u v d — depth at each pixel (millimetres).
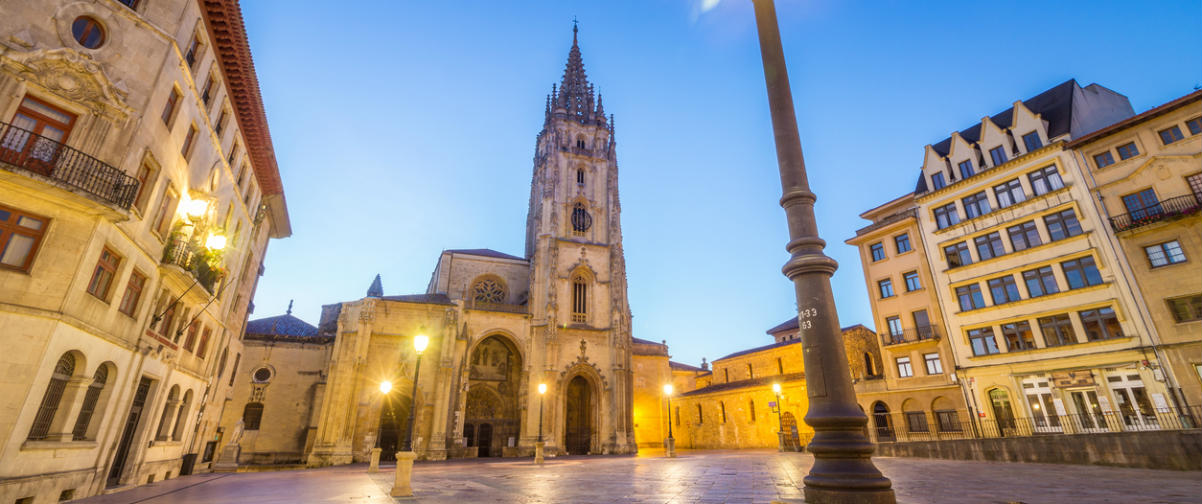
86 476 15586
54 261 14133
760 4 11492
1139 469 20266
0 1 14219
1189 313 27562
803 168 10000
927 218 39906
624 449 52312
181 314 22469
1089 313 31156
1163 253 28938
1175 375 27250
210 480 22703
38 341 13414
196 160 21422
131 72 16609
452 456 46562
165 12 18125
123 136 15938
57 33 15180
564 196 64562
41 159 14156
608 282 60938
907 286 40344
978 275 36250
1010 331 34281
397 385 46969
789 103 10516
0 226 13570
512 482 18984
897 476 17625
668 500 11727
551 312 55250
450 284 62875
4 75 14039
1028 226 34594
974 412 34500
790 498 10406
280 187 34906
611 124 73938
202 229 21438
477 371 54156
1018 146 36094
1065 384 31078
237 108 26188
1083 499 10586
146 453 20656
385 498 13891
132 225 16828
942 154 41750
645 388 68188
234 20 21531
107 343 16359
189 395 25734
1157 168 29469
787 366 59094
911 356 38781
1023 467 21906
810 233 9336
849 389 8312
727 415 58906
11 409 12750
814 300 8906
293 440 47844
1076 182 32688
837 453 7836
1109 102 38906
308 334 67125
